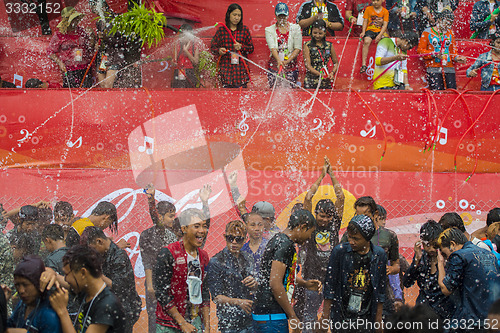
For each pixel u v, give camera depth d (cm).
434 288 443
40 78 737
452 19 736
